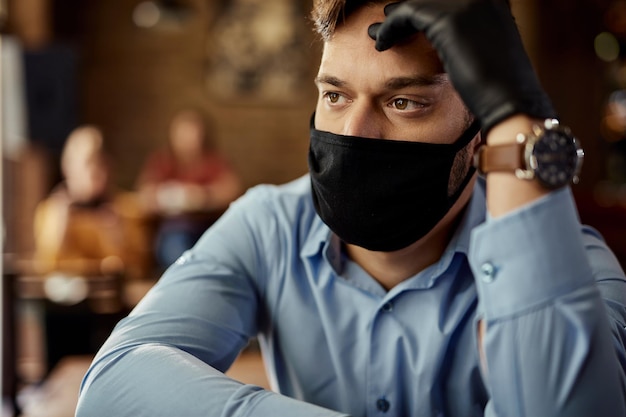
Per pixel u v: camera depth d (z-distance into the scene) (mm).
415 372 933
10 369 2697
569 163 664
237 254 1021
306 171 8445
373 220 840
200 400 784
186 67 8320
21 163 5516
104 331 4016
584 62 7207
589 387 651
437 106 816
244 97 8367
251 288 1021
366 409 962
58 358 3949
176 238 6078
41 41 6055
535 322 662
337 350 969
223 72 8336
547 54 7211
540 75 7230
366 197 832
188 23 8281
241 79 8352
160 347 869
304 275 1004
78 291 3912
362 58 803
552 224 664
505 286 673
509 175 676
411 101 814
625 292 893
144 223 5836
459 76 674
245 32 8312
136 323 926
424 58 794
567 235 667
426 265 938
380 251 883
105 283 3945
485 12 684
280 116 8398
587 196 5438
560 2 7133
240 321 991
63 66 3264
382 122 826
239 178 8422
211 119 8383
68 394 2215
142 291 4320
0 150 3172
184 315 937
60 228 4203
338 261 970
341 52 813
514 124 662
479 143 877
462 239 921
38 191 5660
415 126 819
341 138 829
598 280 907
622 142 7242
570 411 651
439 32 688
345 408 973
